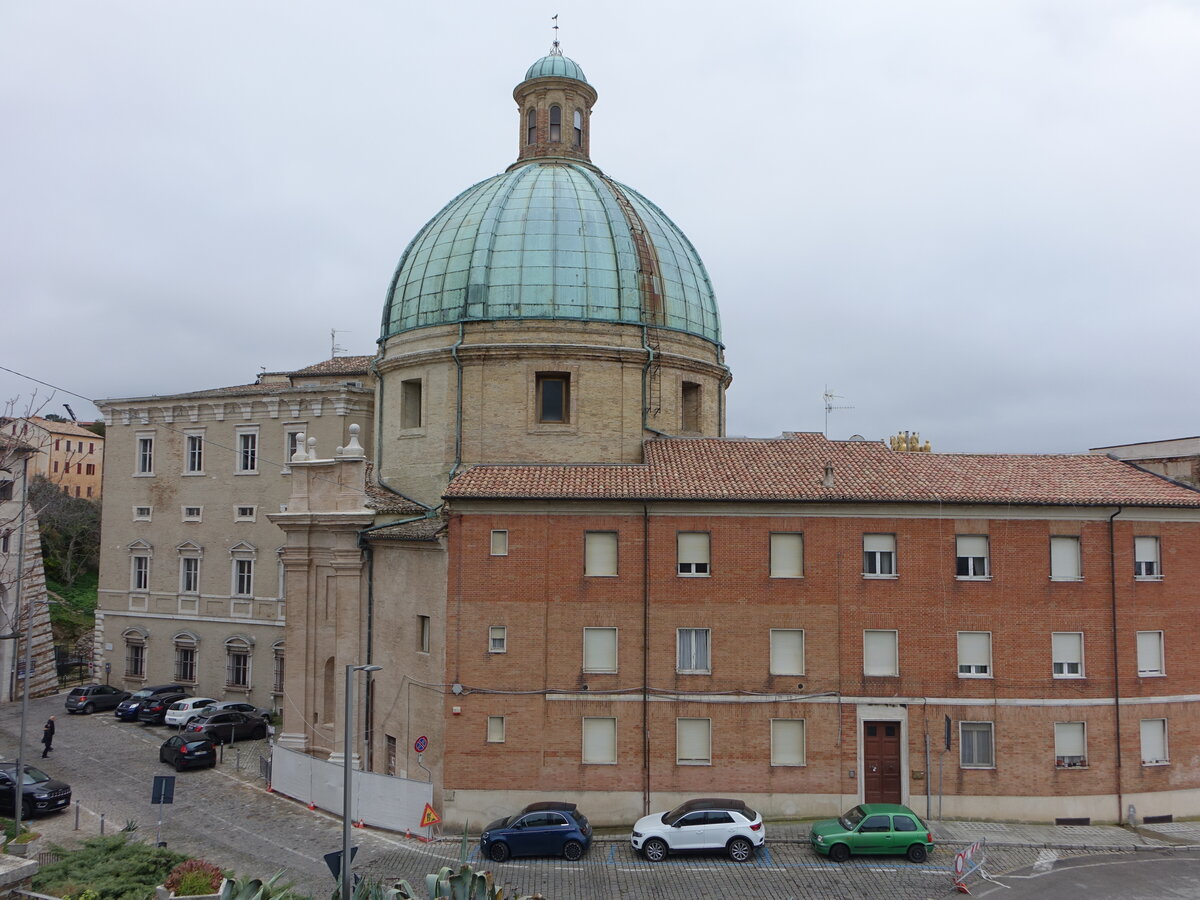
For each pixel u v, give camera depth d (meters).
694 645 34.03
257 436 54.88
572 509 34.12
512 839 30.03
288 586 41.94
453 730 33.31
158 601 57.28
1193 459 45.00
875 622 34.00
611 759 33.47
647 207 48.41
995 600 34.19
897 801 33.50
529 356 41.28
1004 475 36.44
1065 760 33.94
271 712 52.62
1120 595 34.53
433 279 43.94
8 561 54.28
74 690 54.88
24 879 23.78
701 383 45.50
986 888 27.58
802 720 33.66
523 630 33.69
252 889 19.89
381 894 20.62
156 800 30.33
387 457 44.84
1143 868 29.28
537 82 50.19
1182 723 34.69
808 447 38.91
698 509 34.12
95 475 103.94
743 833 29.91
